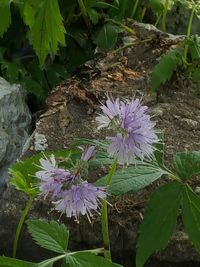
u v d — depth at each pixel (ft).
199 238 0.90
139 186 0.90
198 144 1.20
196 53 1.34
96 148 0.98
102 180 0.90
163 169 0.93
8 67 1.43
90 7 1.51
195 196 0.90
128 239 1.05
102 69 1.37
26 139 1.32
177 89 1.33
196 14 1.51
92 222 1.06
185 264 1.03
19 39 1.51
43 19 1.27
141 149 0.82
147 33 1.46
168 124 1.24
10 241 1.09
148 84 1.33
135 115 0.82
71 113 1.25
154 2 1.51
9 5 1.40
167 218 0.90
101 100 1.28
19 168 1.03
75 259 0.89
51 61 1.50
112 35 1.48
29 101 1.44
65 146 1.18
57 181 0.82
